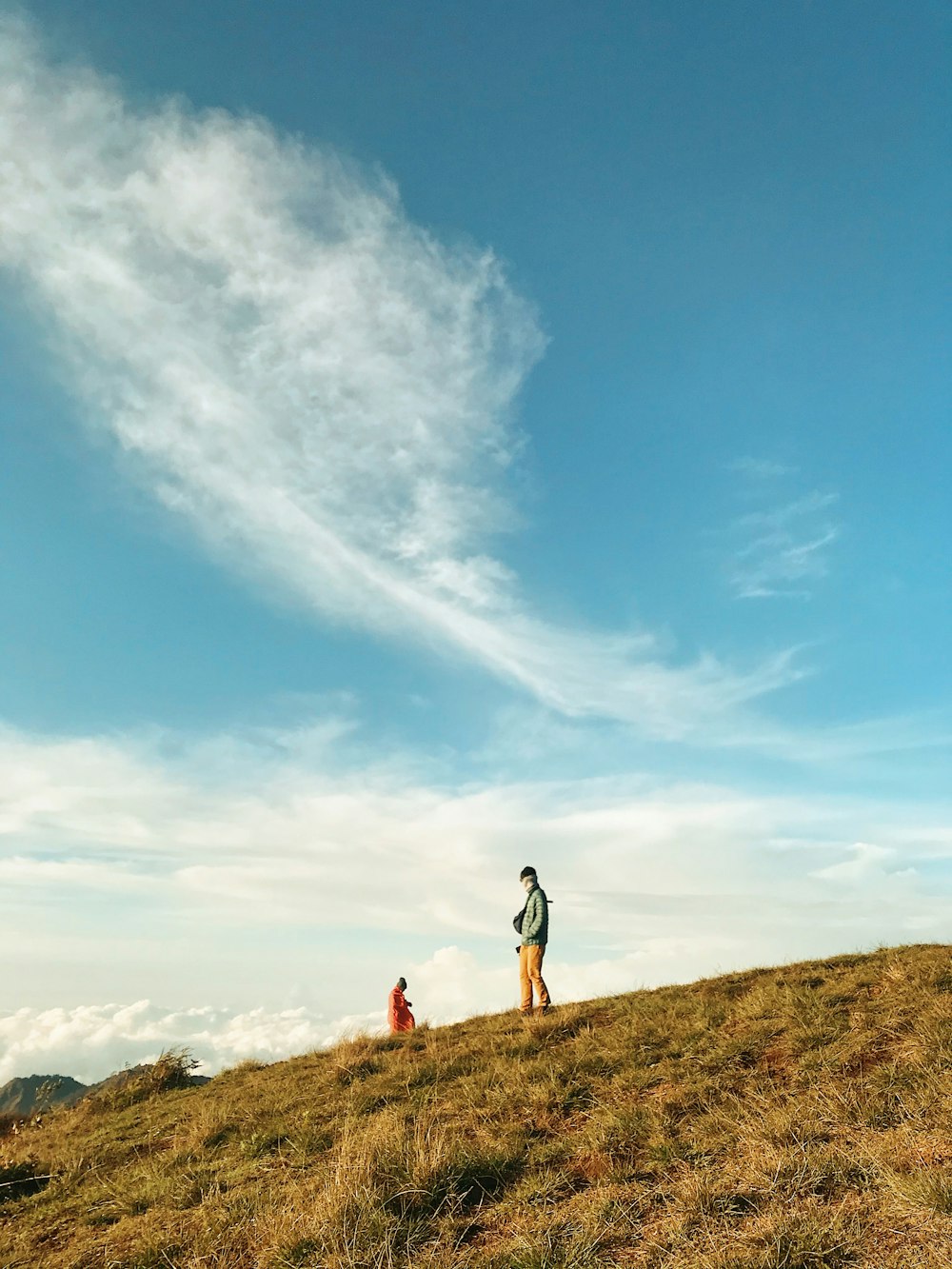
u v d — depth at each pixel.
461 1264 4.75
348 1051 12.38
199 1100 11.88
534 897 12.84
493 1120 7.36
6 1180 8.60
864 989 9.48
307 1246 5.19
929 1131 5.43
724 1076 7.45
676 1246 4.49
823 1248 4.14
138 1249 5.78
